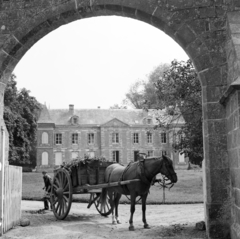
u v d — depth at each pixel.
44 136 65.38
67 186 11.88
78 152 66.38
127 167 10.40
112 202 11.17
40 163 64.62
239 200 6.56
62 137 66.81
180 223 10.66
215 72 7.95
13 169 9.95
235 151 6.83
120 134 66.56
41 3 8.76
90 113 68.94
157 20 8.37
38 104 54.94
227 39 7.83
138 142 66.94
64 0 8.65
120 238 8.54
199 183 29.28
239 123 6.32
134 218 12.47
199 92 11.81
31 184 32.38
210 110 7.86
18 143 44.25
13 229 9.71
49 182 14.38
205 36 8.11
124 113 69.06
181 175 37.69
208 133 7.80
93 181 11.80
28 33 8.73
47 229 9.88
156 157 9.74
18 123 43.56
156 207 16.38
